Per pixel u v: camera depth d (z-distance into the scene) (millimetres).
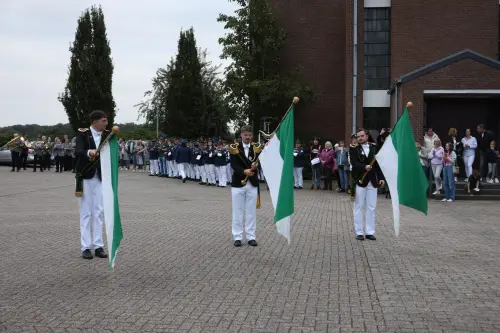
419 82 22281
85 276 7668
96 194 8906
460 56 22016
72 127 41656
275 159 9625
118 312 6066
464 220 13727
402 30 26859
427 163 19922
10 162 38781
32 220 12898
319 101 29656
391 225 12742
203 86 41344
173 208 15625
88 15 41156
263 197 19297
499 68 21906
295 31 29781
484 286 7238
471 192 19531
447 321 5805
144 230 11648
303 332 5461
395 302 6500
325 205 16844
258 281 7449
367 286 7230
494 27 26516
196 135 38656
